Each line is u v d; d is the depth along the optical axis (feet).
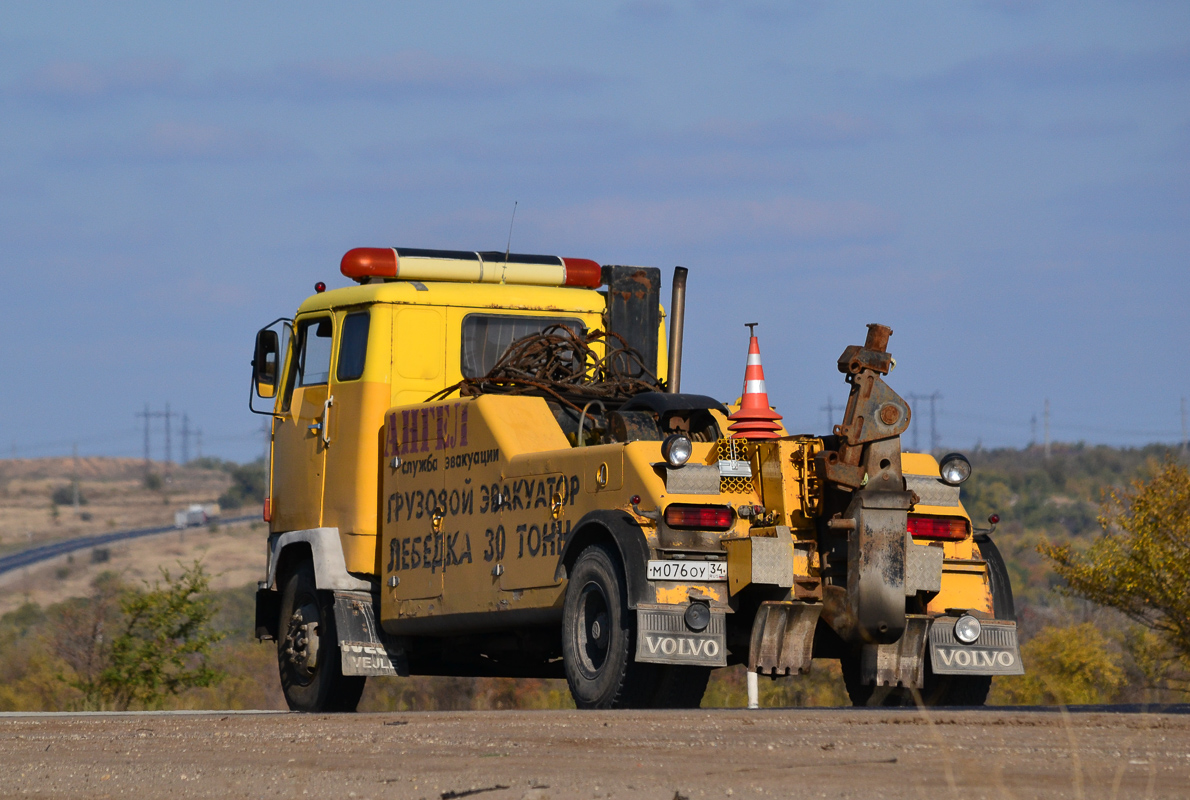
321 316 115.44
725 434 94.73
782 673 82.84
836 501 84.23
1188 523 204.54
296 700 113.29
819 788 41.88
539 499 91.35
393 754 53.36
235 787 46.85
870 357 83.51
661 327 121.49
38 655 222.69
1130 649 208.23
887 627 82.58
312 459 113.91
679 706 83.76
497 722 63.82
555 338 108.68
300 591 113.60
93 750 59.72
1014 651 85.76
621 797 41.19
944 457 86.94
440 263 115.85
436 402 102.73
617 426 93.50
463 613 97.25
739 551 81.71
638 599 80.33
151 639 194.70
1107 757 48.21
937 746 51.06
